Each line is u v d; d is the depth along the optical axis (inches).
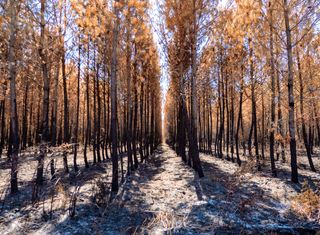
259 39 359.3
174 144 1033.5
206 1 348.2
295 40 367.9
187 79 448.8
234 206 207.8
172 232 167.6
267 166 504.4
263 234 166.2
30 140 830.5
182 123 596.1
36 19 291.3
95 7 257.1
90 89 674.8
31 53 299.6
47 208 214.2
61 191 219.1
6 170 429.7
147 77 545.3
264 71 419.8
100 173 410.6
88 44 436.1
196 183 307.7
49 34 317.1
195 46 361.1
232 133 590.9
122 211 207.2
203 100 839.1
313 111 490.3
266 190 272.4
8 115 829.2
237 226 176.6
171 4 376.5
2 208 216.7
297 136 801.6
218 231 169.2
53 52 326.6
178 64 425.4
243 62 457.1
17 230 172.6
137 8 275.9
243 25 352.8
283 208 216.1
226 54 552.4
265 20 345.7
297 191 275.9
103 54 389.7
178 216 193.2
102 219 188.5
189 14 354.3
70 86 724.7
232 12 357.1
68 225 178.5
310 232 169.9
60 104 789.9
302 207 195.5
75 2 258.2
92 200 229.5
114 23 277.0
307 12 303.4
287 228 173.8
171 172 410.6
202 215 195.2
